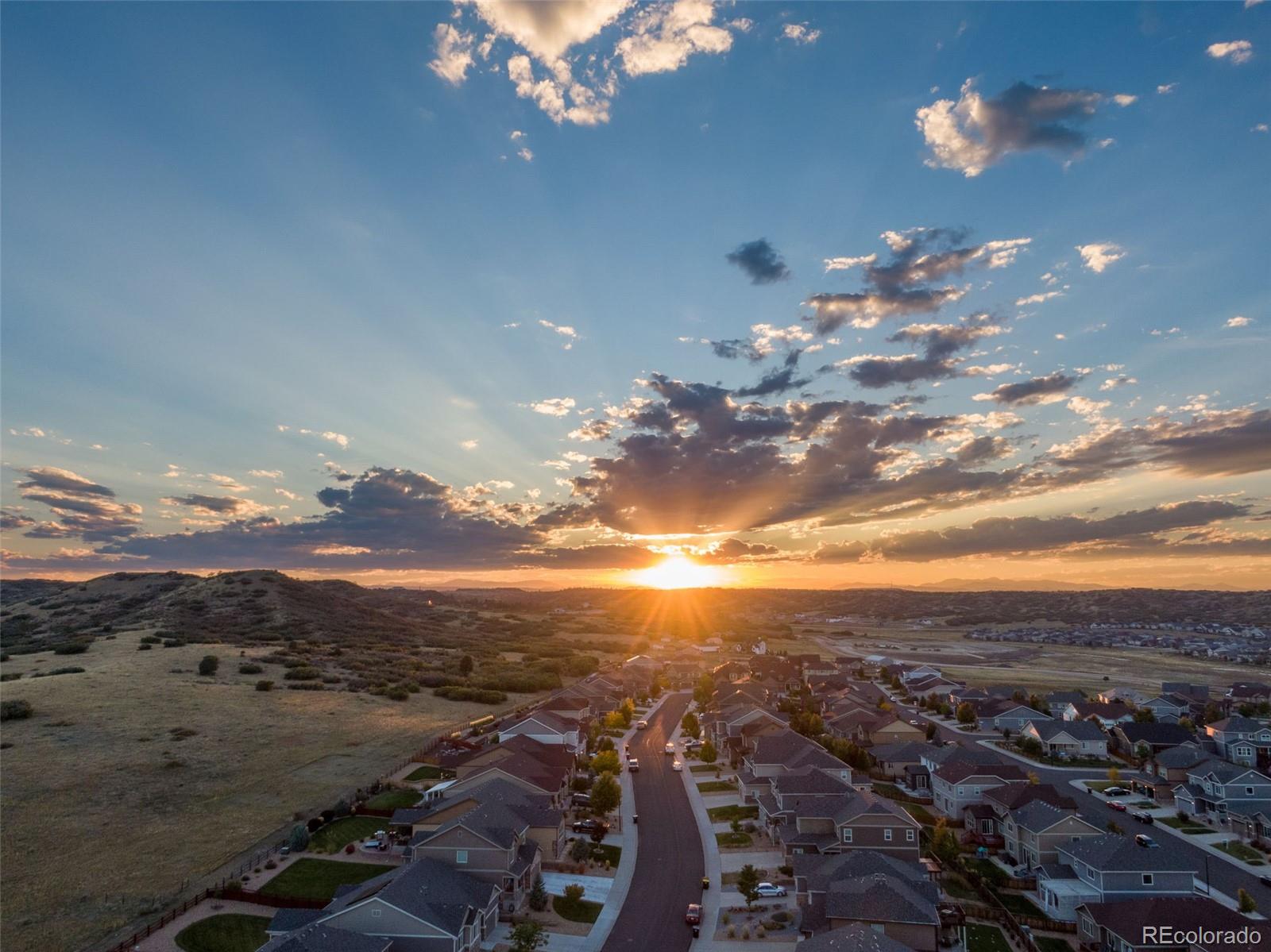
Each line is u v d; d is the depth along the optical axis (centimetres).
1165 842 7031
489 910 5088
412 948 4375
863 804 6481
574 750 9962
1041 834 6244
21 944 4566
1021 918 5394
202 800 7181
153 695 10612
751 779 8431
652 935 5119
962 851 6850
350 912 4428
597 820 7525
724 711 11425
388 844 6219
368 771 8419
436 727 10681
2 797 6844
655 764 10219
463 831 5575
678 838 7106
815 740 10806
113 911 5025
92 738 8600
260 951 4047
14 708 9162
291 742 9250
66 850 5947
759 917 5362
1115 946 4800
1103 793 8575
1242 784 7588
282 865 5878
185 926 4847
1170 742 10444
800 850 6412
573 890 5709
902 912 4706
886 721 10850
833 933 4369
